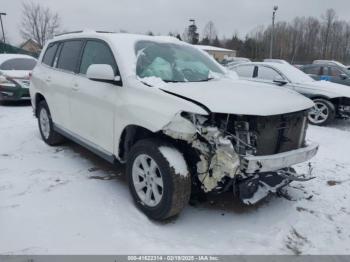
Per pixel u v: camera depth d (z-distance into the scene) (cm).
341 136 721
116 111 354
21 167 458
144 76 356
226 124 297
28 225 315
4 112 867
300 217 350
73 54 467
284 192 401
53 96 500
